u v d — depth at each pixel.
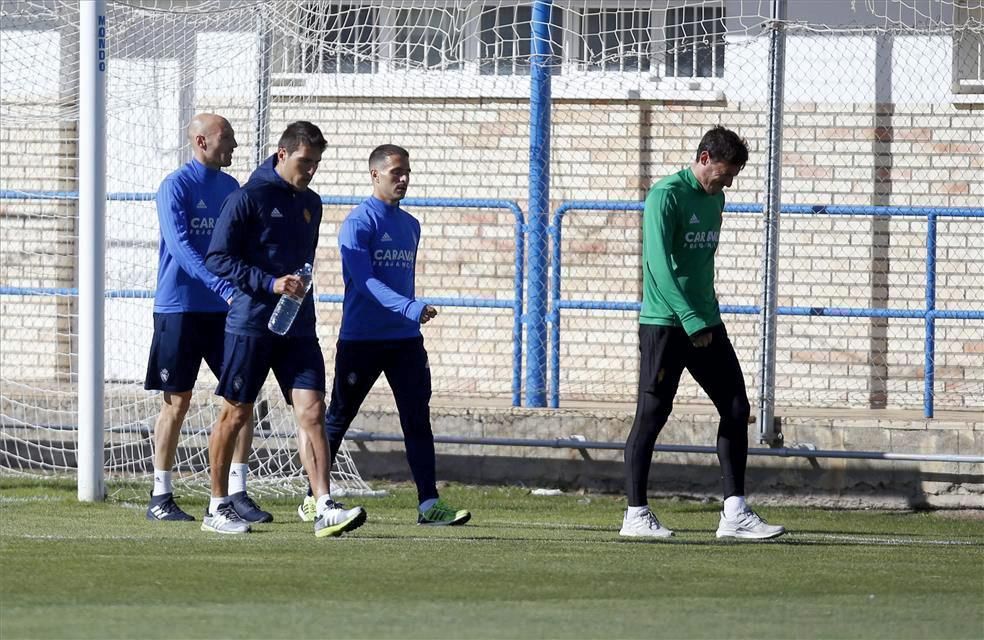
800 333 38.19
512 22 40.09
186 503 30.95
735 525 26.14
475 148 40.00
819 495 33.09
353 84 40.19
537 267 35.50
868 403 37.88
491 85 39.91
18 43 39.84
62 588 18.89
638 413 26.17
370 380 27.59
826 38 37.91
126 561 21.47
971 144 37.44
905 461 32.66
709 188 25.50
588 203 35.03
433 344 40.09
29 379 40.53
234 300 24.84
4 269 40.72
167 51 38.59
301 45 38.78
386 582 19.70
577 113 39.47
